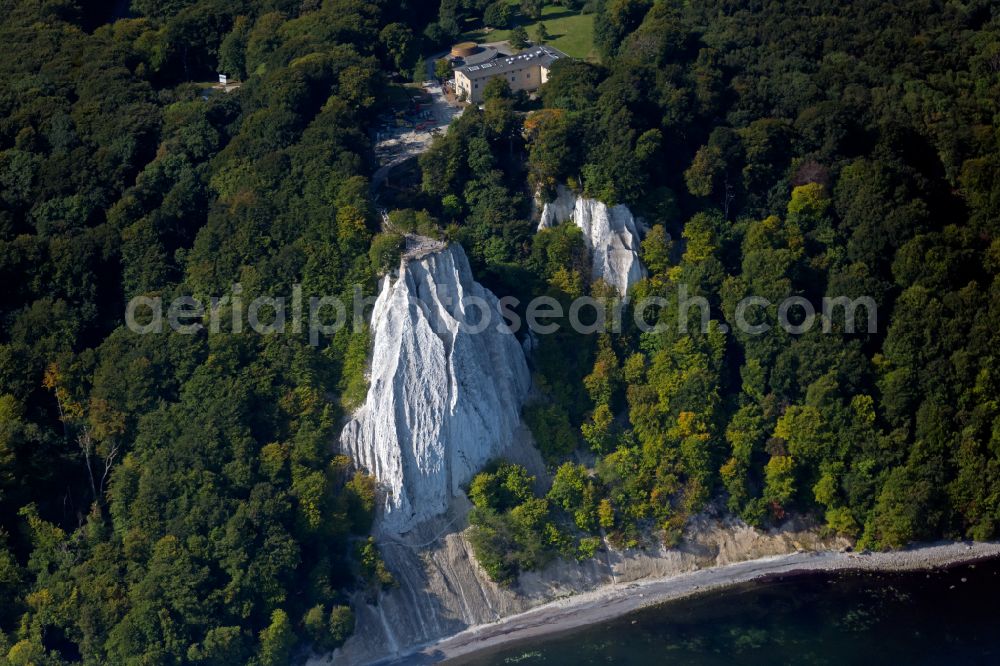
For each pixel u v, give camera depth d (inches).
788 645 7116.1
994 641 7091.5
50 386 7755.9
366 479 7544.3
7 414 7564.0
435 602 7416.3
